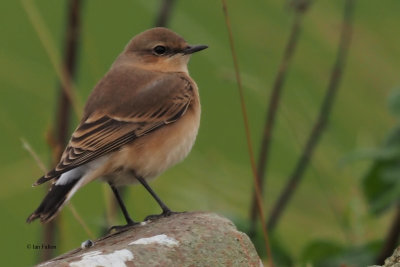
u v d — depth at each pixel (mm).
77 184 10422
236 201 13492
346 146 14812
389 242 11789
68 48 13477
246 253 9328
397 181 11812
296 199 13961
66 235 12430
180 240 9250
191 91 11695
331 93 13500
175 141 11359
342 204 13523
